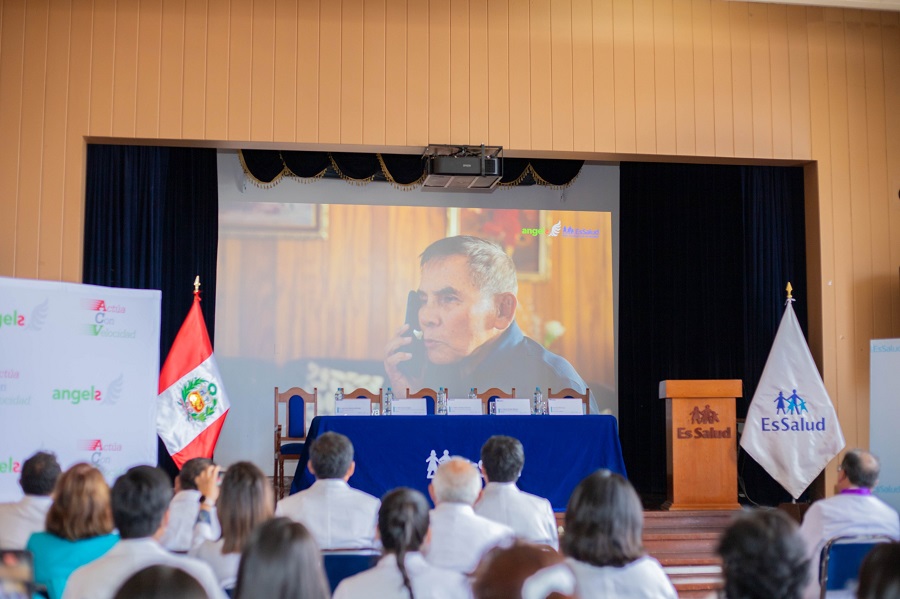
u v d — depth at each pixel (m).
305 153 9.16
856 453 3.86
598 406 9.82
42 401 4.67
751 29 8.42
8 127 7.53
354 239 9.65
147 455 5.00
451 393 9.62
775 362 7.42
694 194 9.86
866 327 8.35
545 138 8.02
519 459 3.80
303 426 8.49
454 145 7.83
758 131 8.34
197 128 7.65
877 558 1.76
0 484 4.52
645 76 8.22
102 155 7.89
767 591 1.79
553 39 8.14
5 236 7.46
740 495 8.89
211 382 6.38
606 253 9.95
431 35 7.99
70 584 2.50
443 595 2.40
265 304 9.45
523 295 9.82
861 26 8.60
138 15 7.70
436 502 3.27
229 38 7.76
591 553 2.46
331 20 7.89
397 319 9.65
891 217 8.48
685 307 9.77
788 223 8.76
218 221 9.41
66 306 4.77
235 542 2.81
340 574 3.16
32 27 7.61
